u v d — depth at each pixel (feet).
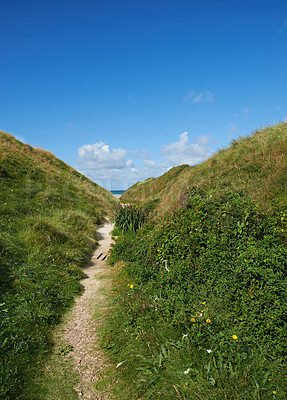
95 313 15.21
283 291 10.84
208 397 7.86
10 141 57.93
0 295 13.92
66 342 12.36
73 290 17.83
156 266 17.65
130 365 10.31
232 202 18.08
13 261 18.17
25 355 10.52
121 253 24.48
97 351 11.67
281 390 7.97
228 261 13.76
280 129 30.17
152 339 10.98
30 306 13.94
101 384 9.61
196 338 10.25
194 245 16.53
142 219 37.32
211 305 11.90
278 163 23.26
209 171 32.53
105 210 52.11
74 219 34.22
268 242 14.21
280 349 9.32
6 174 41.04
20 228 25.53
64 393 9.15
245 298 11.33
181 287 14.20
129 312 13.37
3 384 8.77
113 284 19.04
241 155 30.48
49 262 20.49
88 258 26.86
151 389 8.96
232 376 8.40
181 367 9.35
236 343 9.70
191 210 20.07
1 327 11.42
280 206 17.70
